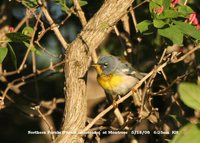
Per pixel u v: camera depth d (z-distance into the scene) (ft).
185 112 41.65
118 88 41.83
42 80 50.55
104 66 42.09
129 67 42.04
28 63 49.39
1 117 54.49
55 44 48.42
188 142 20.77
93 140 39.42
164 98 43.09
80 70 32.45
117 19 33.22
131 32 44.39
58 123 47.78
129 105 41.52
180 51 35.06
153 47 43.29
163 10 31.81
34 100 46.96
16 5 48.44
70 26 47.96
